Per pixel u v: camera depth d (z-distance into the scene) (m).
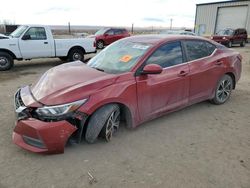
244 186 2.86
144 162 3.27
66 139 3.21
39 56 10.25
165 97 4.18
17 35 9.95
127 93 3.63
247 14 28.67
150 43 4.20
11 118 4.52
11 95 6.07
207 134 4.08
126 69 3.84
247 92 6.55
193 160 3.34
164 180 2.94
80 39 11.11
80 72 3.87
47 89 3.48
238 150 3.62
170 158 3.38
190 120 4.59
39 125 3.09
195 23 34.94
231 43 22.95
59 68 4.25
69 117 3.18
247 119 4.72
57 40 10.52
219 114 4.92
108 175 3.01
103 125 3.50
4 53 9.50
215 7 31.86
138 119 3.93
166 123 4.43
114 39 19.70
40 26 10.08
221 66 5.07
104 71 3.92
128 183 2.88
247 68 10.81
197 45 4.77
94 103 3.31
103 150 3.51
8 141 3.71
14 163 3.20
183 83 4.38
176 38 4.45
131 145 3.67
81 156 3.36
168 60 4.21
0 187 2.79
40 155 3.36
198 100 4.87
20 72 9.41
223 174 3.06
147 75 3.87
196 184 2.88
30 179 2.92
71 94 3.25
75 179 2.93
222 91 5.37
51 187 2.80
